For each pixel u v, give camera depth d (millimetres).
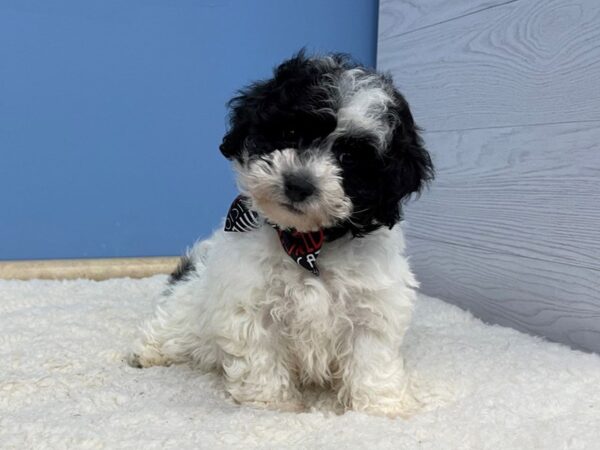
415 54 632
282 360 375
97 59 653
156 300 509
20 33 629
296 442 300
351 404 372
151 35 662
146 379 394
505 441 303
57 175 666
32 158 655
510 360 426
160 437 300
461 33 564
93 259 688
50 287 608
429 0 604
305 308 348
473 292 568
